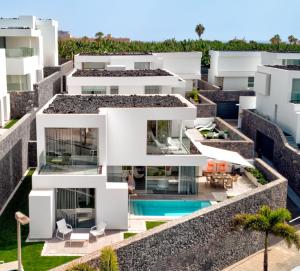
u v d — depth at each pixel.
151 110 31.09
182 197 32.59
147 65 58.47
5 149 30.39
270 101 51.19
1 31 52.78
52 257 23.02
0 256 22.92
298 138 43.53
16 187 33.56
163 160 31.92
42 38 64.81
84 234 25.30
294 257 27.83
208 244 25.38
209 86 69.75
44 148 28.06
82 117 27.86
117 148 31.55
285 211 24.45
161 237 22.80
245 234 27.53
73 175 26.53
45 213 25.12
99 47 88.06
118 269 20.80
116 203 26.77
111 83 42.97
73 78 42.44
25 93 45.72
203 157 32.09
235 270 26.28
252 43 95.94
